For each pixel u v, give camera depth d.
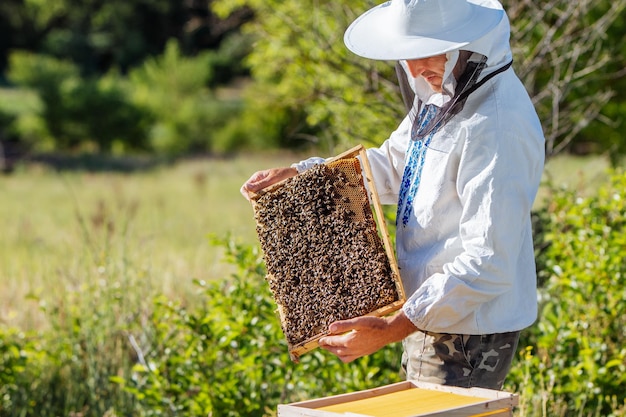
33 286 8.25
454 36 3.55
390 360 5.81
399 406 3.35
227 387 5.46
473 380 3.77
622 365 5.56
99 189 23.58
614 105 11.28
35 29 62.34
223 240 6.01
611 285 5.84
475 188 3.57
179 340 6.23
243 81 53.22
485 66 3.59
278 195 3.80
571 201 6.66
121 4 59.72
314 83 7.66
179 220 14.95
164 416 5.66
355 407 3.36
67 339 6.53
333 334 3.56
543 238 6.77
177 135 36.34
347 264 3.66
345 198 3.74
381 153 4.17
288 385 5.68
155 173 28.59
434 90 3.74
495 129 3.58
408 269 3.85
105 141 35.59
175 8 57.62
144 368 5.58
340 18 7.55
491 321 3.66
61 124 34.88
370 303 3.62
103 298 6.70
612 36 9.97
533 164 3.64
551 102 8.07
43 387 6.36
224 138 35.69
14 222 15.82
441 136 3.71
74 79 35.97
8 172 28.92
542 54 6.94
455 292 3.54
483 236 3.55
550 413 5.43
